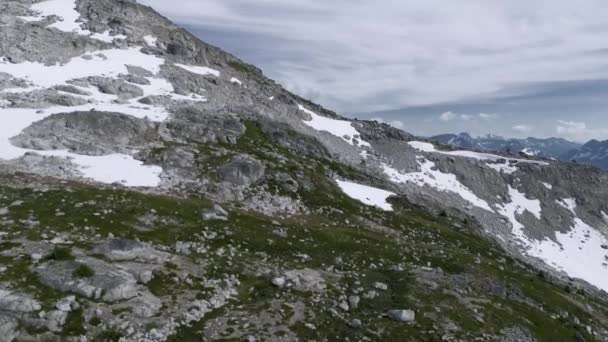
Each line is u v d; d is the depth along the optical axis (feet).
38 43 422.00
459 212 401.49
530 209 529.04
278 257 184.44
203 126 343.67
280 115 486.79
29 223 159.94
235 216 217.97
